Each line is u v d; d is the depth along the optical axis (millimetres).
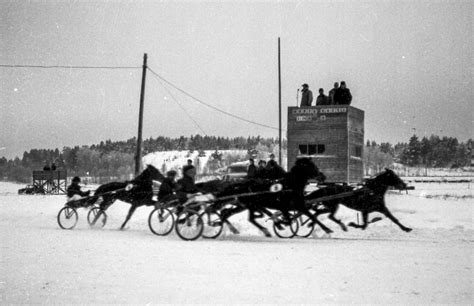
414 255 13141
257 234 18719
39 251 13844
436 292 9266
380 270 11148
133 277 10453
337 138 27719
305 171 17172
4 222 22688
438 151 106812
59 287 9617
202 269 11281
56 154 95375
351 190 18312
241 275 10641
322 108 28078
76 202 20672
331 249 14289
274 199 17266
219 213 18203
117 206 27359
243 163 28609
